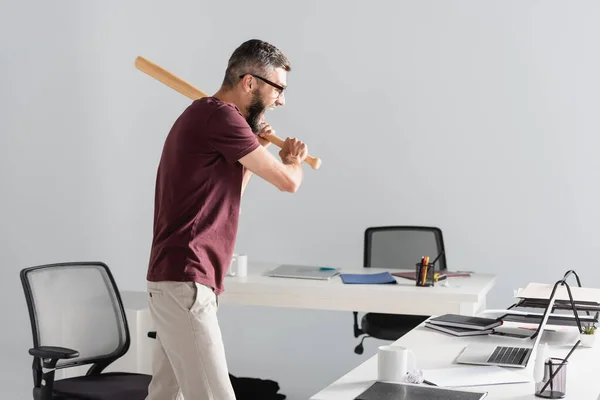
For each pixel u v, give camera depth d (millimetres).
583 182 5273
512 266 5445
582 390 2059
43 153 6000
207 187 2406
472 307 3545
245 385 4332
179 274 2344
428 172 5605
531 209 5395
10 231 5867
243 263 3994
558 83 5289
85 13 6133
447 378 2133
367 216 5750
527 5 5320
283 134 5887
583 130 5258
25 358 5289
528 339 2658
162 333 2410
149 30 6109
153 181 6156
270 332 5773
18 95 5887
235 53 2582
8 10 5816
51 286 3051
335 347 5488
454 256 5562
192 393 2393
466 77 5484
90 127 6172
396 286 3736
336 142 5789
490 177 5473
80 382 2982
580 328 2578
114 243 6227
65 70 6074
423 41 5562
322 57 5777
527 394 1997
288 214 5922
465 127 5508
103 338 3156
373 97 5688
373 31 5660
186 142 2408
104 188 6219
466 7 5453
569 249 5328
